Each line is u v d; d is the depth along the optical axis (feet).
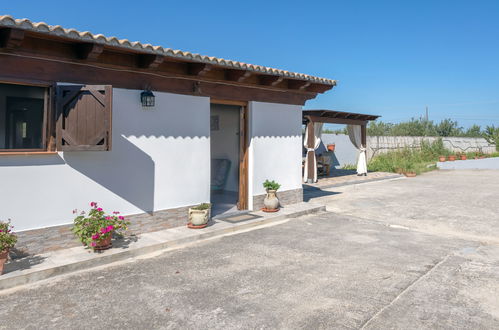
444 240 23.53
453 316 13.30
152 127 22.79
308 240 23.20
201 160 25.62
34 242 18.39
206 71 23.77
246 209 30.25
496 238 24.20
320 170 61.93
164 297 14.84
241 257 19.77
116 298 14.74
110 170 20.99
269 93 30.66
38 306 14.02
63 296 14.89
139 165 22.27
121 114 21.34
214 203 32.94
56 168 18.98
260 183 30.30
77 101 18.38
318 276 17.10
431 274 17.39
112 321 12.94
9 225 17.56
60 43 18.76
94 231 19.04
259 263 18.86
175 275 17.17
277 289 15.62
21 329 12.40
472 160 79.30
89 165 20.13
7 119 17.87
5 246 15.71
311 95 34.37
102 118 17.95
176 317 13.21
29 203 18.16
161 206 23.54
